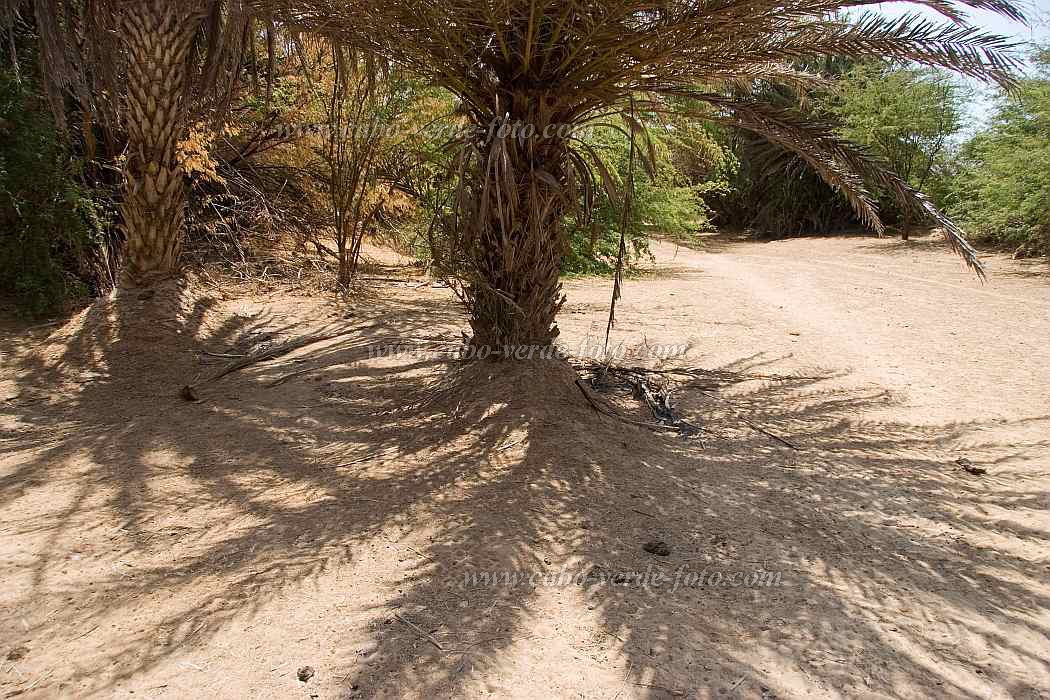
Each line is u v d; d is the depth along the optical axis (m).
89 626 2.61
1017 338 8.12
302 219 12.16
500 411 4.59
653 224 15.16
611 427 4.61
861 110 22.02
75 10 7.30
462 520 3.38
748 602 2.75
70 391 5.82
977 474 4.18
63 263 8.63
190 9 6.86
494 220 4.86
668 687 2.27
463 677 2.31
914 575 2.99
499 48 4.62
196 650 2.46
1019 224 16.42
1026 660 2.43
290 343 7.17
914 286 12.80
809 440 4.75
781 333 8.38
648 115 6.43
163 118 7.22
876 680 2.31
